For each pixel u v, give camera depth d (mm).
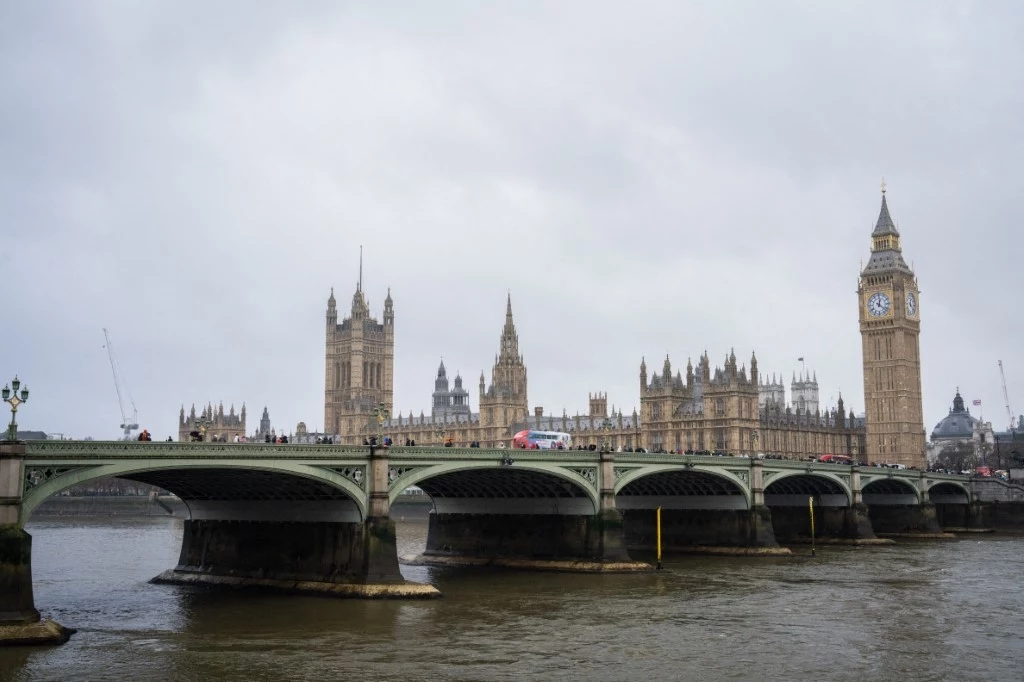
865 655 78312
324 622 88375
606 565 126250
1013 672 73188
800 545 181125
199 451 86125
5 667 70500
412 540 187875
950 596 108500
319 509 104500
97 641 79750
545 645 80562
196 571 115750
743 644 81938
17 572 75688
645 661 75500
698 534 159875
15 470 75250
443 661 74438
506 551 134875
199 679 68250
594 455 127438
